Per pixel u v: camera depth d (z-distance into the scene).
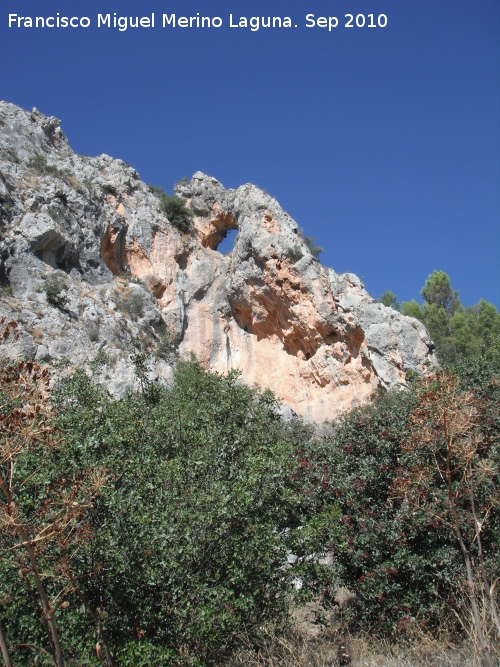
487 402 11.77
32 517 8.46
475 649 8.48
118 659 8.20
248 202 46.69
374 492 11.70
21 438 7.26
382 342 39.59
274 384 43.47
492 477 10.34
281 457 11.45
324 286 42.50
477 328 41.91
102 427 10.59
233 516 9.55
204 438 11.77
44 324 32.88
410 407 12.18
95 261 40.69
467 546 10.23
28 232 36.31
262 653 10.16
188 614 8.88
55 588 8.49
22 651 8.29
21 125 44.84
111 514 9.07
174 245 46.31
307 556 11.09
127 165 49.31
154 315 41.34
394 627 10.32
